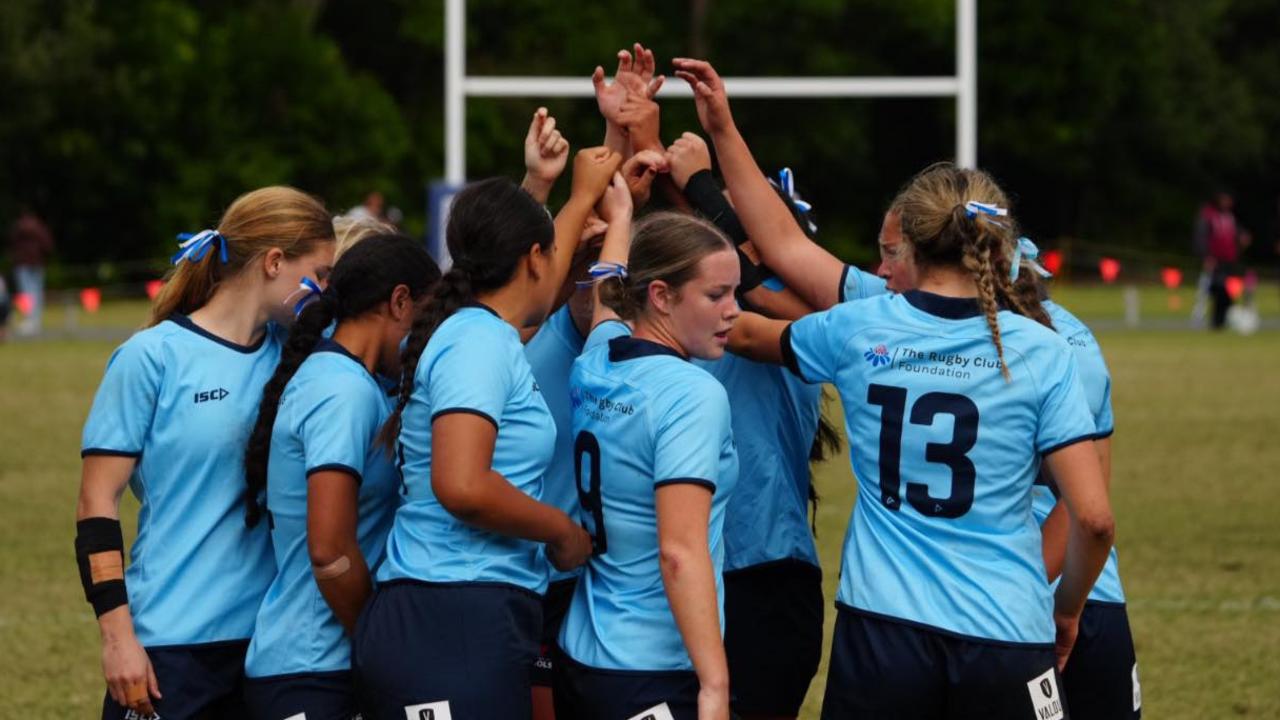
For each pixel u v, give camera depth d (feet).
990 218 41.37
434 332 40.78
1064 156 534.37
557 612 47.96
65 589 90.27
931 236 41.50
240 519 43.60
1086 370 46.34
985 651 39.55
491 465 39.58
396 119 483.51
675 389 40.55
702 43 387.75
